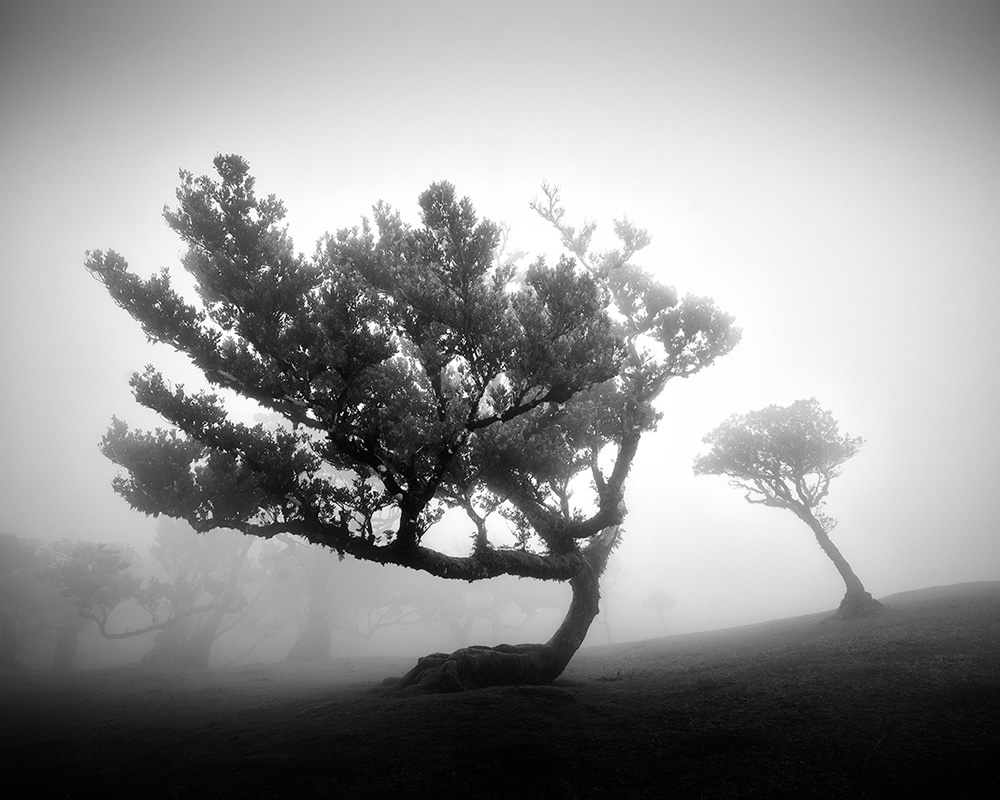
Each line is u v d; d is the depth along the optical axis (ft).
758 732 31.89
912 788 22.70
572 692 50.55
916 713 32.12
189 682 87.97
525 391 45.47
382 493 49.03
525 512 60.29
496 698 45.09
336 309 44.16
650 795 24.64
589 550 67.05
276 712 52.85
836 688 40.19
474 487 58.80
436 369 45.70
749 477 103.40
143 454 45.47
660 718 37.68
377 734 37.52
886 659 47.85
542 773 28.43
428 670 56.95
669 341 65.41
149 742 43.73
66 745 44.16
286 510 46.32
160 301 46.39
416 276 44.01
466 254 44.86
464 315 43.55
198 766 34.32
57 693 77.15
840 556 91.97
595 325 46.06
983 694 33.96
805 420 97.50
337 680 84.33
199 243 50.49
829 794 22.97
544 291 44.60
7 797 31.14
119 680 92.84
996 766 23.62
